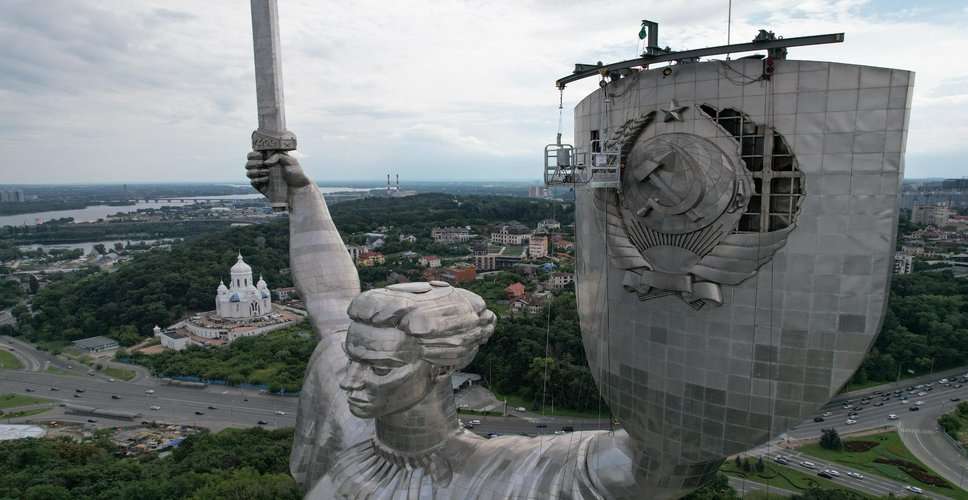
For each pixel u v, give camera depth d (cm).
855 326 1141
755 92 1182
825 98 1122
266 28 2145
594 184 1367
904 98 1062
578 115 1590
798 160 1154
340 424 1862
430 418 1522
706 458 1331
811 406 1202
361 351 1433
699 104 1245
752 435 1264
